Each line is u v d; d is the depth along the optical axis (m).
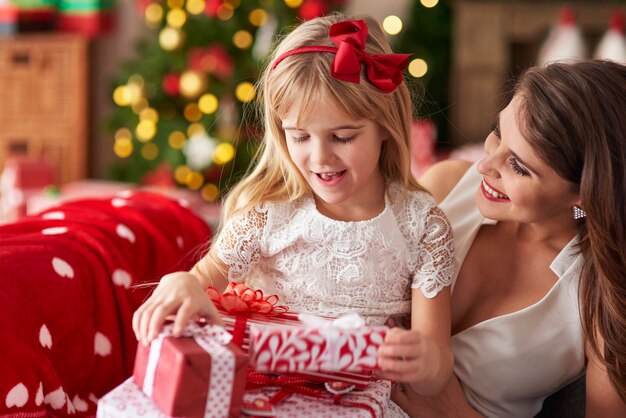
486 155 1.31
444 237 1.25
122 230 1.63
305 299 1.27
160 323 1.00
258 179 1.28
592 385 1.28
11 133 4.10
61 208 1.78
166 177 3.76
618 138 1.18
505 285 1.38
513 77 1.38
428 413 1.30
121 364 1.48
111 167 4.13
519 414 1.36
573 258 1.33
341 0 4.01
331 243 1.24
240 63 3.86
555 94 1.19
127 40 4.45
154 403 0.97
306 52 1.15
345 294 1.26
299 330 0.99
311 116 1.11
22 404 1.22
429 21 4.50
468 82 4.49
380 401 1.09
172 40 3.83
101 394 1.45
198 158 3.74
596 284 1.25
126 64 4.06
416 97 1.47
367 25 1.24
